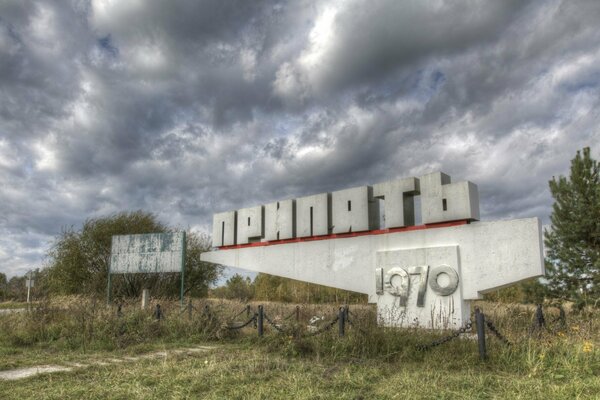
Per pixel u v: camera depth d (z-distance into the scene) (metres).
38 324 12.89
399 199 15.53
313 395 6.48
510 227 13.37
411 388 6.83
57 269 27.17
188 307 15.08
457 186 14.33
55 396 6.59
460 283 13.86
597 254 15.47
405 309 14.56
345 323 11.09
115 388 7.00
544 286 16.39
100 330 12.21
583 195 16.14
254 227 19.14
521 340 9.02
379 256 15.55
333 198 17.05
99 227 27.70
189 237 28.84
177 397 6.41
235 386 7.05
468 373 7.70
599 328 10.50
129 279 25.34
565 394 6.39
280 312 17.75
